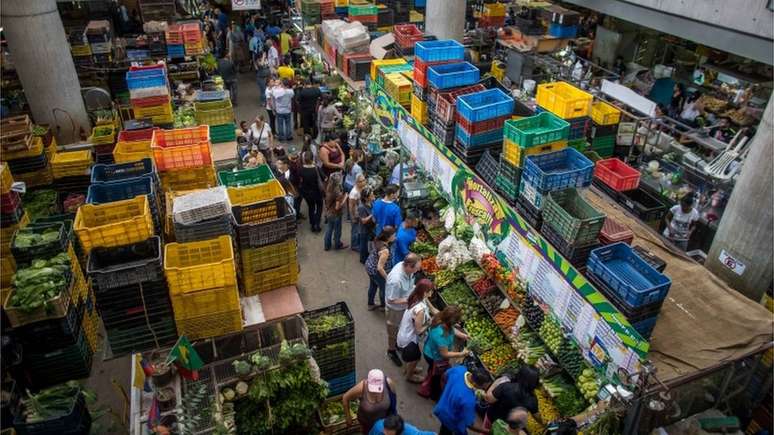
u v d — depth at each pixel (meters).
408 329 6.82
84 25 15.89
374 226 9.33
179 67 14.25
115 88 13.73
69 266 6.46
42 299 5.95
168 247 5.64
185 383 5.45
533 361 6.57
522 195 6.83
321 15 17.19
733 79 13.87
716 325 5.70
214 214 5.89
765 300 6.63
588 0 14.34
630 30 16.09
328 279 9.42
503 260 7.32
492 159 7.64
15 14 9.79
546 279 6.38
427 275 8.53
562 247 6.07
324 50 15.54
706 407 5.64
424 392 7.08
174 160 7.50
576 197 6.28
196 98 11.08
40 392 6.07
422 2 18.94
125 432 6.57
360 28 13.64
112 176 7.33
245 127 12.66
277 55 16.80
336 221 9.93
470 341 6.95
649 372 4.95
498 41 16.17
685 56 15.55
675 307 5.91
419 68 9.12
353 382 6.74
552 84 8.96
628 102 11.45
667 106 14.65
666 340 5.57
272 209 6.38
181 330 5.71
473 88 8.80
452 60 9.25
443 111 8.41
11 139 9.45
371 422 5.43
